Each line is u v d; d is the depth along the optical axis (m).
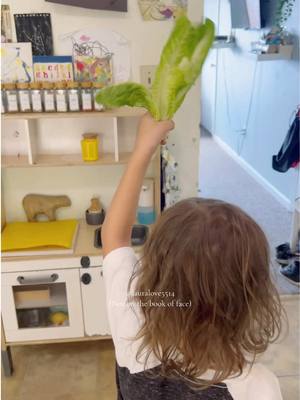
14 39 1.92
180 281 0.61
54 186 2.19
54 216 2.21
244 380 0.64
